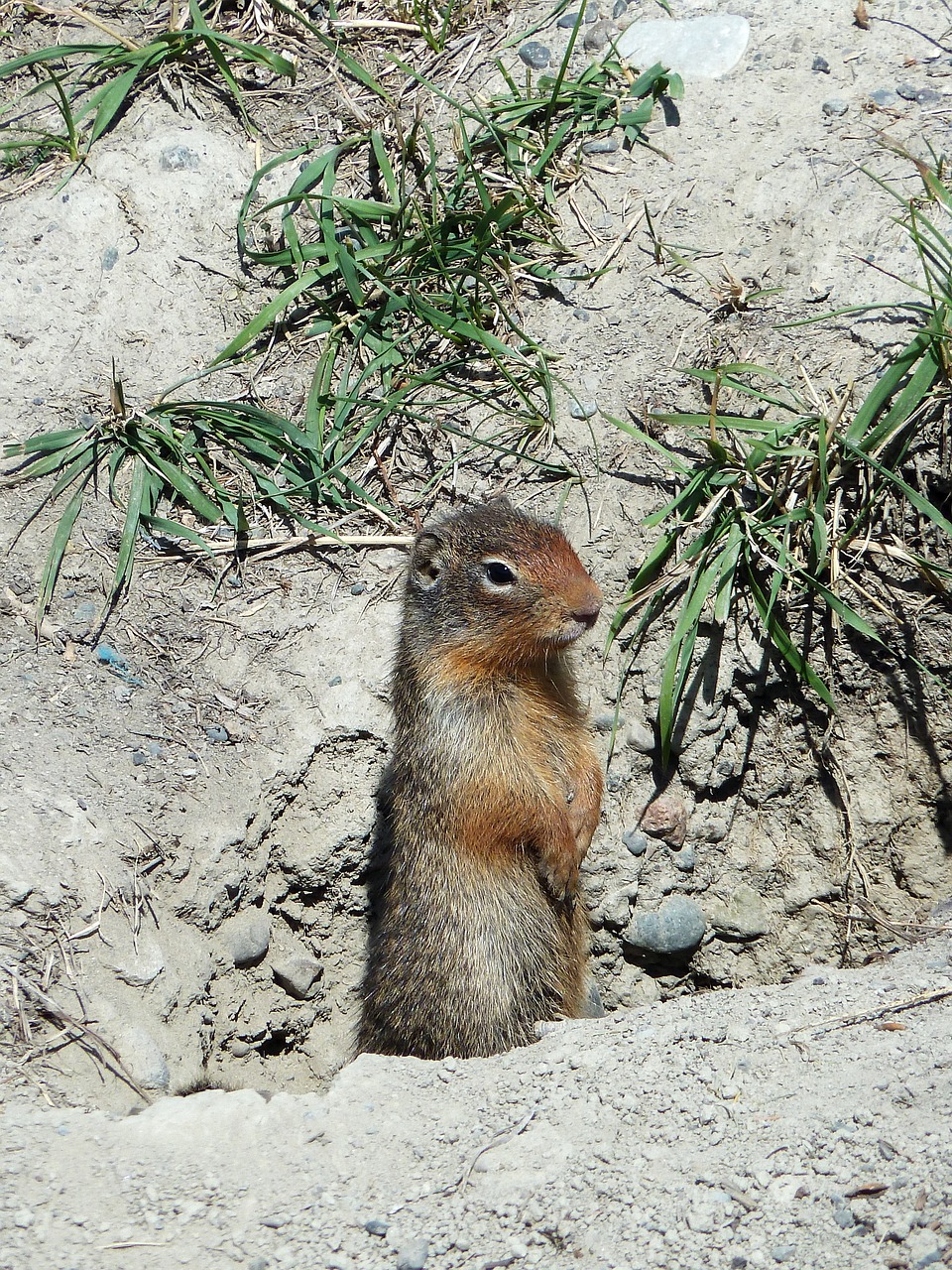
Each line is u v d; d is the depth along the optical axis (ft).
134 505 35.14
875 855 34.30
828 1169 19.77
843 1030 22.98
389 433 37.14
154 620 34.12
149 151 40.24
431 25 43.39
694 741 34.17
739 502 33.76
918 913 34.12
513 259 38.58
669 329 36.55
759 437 34.24
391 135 40.42
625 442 35.42
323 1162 22.36
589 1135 21.77
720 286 36.50
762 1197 19.67
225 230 39.65
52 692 32.14
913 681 33.42
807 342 35.14
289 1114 23.67
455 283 37.99
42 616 33.40
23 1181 22.18
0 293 37.91
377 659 34.06
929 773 33.81
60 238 38.78
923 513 32.04
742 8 41.78
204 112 41.57
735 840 35.19
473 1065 25.03
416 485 36.52
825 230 36.42
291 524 36.14
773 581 32.68
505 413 36.11
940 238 32.94
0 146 39.32
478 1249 20.06
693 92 40.14
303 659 34.17
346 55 41.50
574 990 32.12
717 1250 19.06
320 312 38.50
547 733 30.68
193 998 29.37
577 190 39.42
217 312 38.68
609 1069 23.45
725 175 38.37
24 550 34.50
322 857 33.35
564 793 30.68
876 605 32.86
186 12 43.60
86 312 38.17
